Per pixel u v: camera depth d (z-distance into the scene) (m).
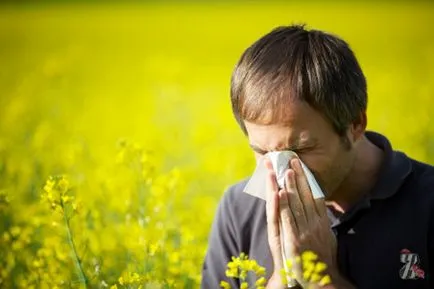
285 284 4.77
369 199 5.04
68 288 5.96
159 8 48.25
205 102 21.92
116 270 6.84
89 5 50.97
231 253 5.46
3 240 6.85
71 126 16.08
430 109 15.98
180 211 8.77
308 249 4.82
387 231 5.03
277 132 4.67
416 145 12.73
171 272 6.39
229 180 10.91
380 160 5.13
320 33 5.04
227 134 16.25
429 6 43.94
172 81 24.02
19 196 9.23
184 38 36.25
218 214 5.55
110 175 9.59
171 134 15.31
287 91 4.64
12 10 47.66
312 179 4.73
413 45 31.45
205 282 5.51
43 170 10.20
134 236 6.77
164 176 7.63
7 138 12.77
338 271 4.98
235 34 36.78
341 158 4.82
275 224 4.84
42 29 38.41
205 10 45.75
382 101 18.81
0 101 18.95
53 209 5.61
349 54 4.97
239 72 4.89
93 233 6.98
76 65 28.23
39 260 6.47
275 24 38.41
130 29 38.84
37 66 26.78
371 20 38.09
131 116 19.38
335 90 4.71
